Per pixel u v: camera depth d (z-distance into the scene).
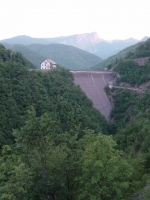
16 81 76.69
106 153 21.25
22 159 20.66
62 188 21.02
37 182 19.78
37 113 73.88
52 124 21.25
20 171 19.27
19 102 71.12
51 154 22.22
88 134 29.08
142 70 122.12
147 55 127.25
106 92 125.31
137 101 105.94
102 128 90.00
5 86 69.56
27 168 20.09
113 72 135.12
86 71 127.25
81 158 22.12
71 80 106.50
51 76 95.00
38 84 83.88
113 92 123.44
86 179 20.62
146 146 48.03
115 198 20.39
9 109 64.69
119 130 84.56
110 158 21.16
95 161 19.84
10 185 18.91
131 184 22.67
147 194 21.55
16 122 62.59
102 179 20.47
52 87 89.25
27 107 70.69
